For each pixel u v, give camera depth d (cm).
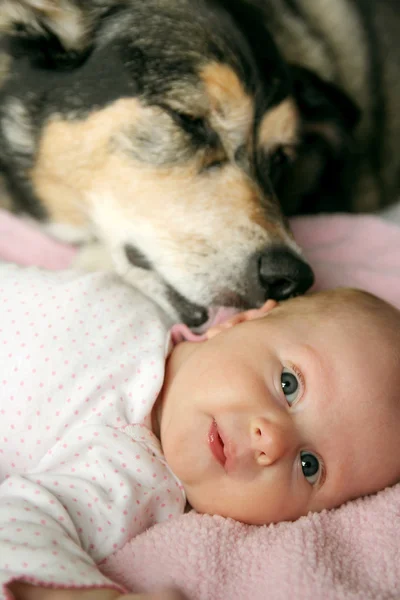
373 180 92
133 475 48
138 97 62
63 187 67
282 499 47
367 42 91
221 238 62
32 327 54
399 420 48
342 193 88
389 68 93
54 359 52
